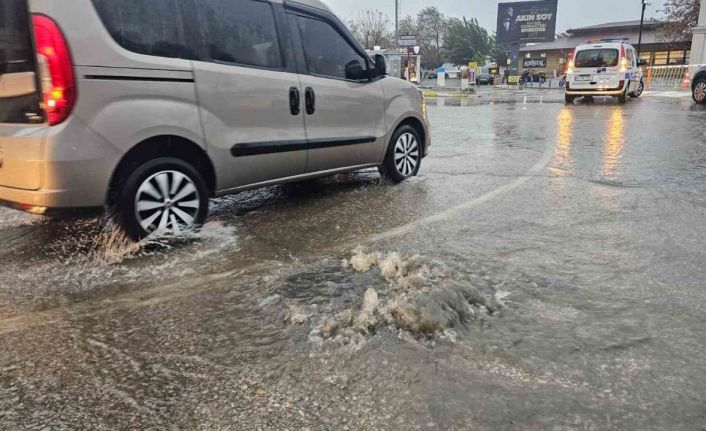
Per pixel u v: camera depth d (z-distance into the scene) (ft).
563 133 32.58
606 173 20.08
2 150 10.69
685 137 29.43
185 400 6.52
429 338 7.69
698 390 6.55
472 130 35.53
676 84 93.76
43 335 8.14
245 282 9.97
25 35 10.14
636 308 8.67
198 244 12.14
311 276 10.12
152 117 11.30
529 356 7.25
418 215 14.62
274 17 14.34
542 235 12.60
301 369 7.07
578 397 6.41
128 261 11.11
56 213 10.64
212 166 12.75
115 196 11.23
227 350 7.60
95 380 6.97
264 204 16.15
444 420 6.04
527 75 156.66
